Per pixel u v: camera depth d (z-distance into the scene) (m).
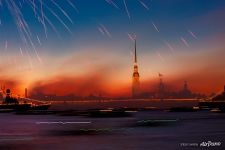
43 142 66.06
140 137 74.44
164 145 61.00
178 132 87.12
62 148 57.75
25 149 57.03
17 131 93.75
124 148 57.88
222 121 136.75
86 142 65.62
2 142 66.44
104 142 64.94
